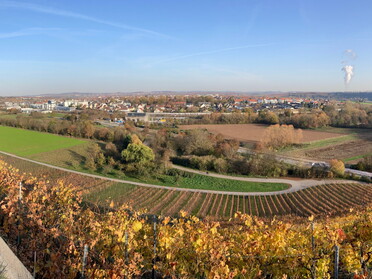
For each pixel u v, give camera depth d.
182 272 9.28
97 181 48.69
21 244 11.02
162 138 75.44
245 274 9.80
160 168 54.91
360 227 12.44
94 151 66.25
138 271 9.16
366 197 41.16
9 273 7.67
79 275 9.28
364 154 69.38
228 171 57.16
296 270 9.80
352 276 10.36
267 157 57.50
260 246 10.23
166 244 9.82
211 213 36.62
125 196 42.09
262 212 37.69
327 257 10.25
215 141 74.19
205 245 9.87
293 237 11.62
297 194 44.44
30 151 69.75
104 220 12.71
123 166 55.75
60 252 9.54
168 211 36.91
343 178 52.16
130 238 10.27
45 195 13.46
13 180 15.80
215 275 8.58
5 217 11.82
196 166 60.09
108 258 10.34
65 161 61.91
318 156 68.19
